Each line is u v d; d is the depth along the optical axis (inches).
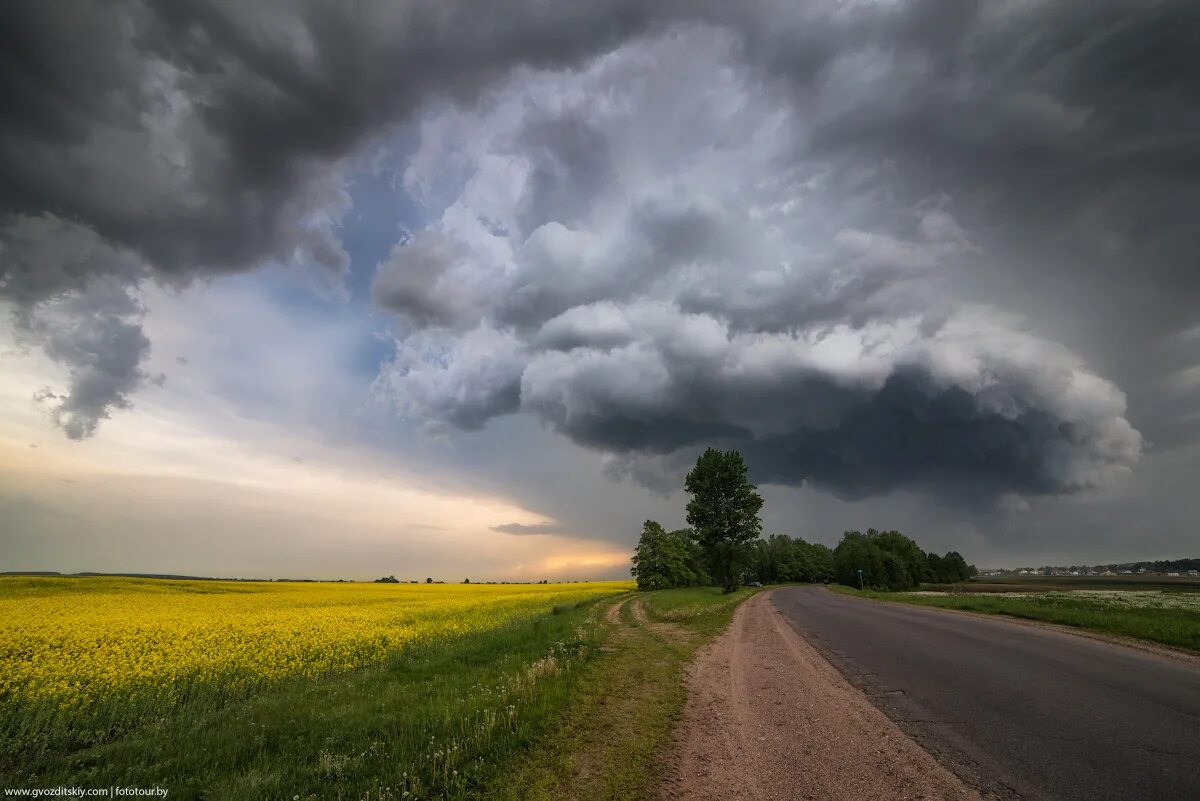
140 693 489.4
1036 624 713.6
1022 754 249.4
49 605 1293.1
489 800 231.8
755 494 2319.1
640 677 466.3
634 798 229.3
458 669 530.3
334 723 340.5
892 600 1360.7
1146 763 232.5
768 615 1019.9
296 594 1891.0
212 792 241.8
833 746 276.5
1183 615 701.3
